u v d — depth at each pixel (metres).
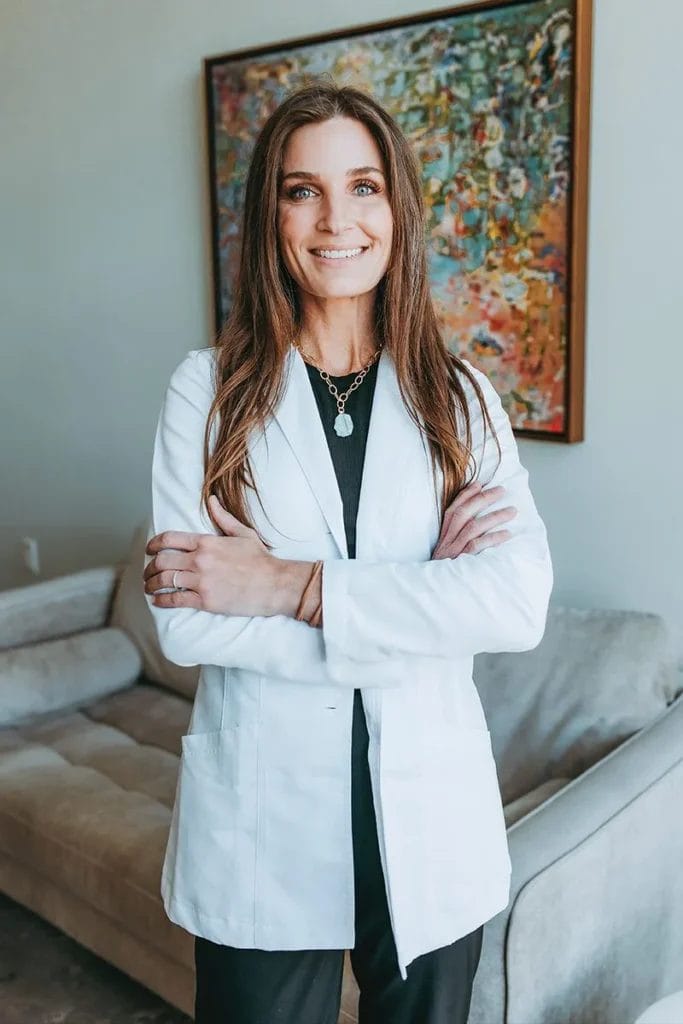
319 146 1.14
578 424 2.10
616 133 1.96
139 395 3.15
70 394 3.37
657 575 2.06
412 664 1.16
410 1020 1.21
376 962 1.20
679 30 1.85
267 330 1.21
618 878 1.53
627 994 1.61
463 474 1.21
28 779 2.15
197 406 1.23
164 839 1.89
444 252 2.23
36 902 2.15
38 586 2.70
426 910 1.14
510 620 1.12
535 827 1.47
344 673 1.10
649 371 2.00
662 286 1.95
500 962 1.36
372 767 1.13
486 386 1.30
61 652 2.59
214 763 1.17
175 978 1.85
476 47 2.09
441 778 1.16
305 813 1.15
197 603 1.15
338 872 1.15
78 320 3.27
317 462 1.17
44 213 3.28
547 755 1.90
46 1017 2.05
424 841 1.14
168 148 2.86
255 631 1.13
